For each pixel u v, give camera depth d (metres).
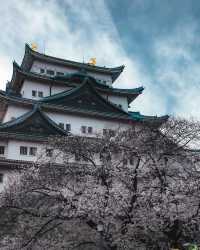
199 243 27.22
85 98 65.81
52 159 31.03
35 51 73.50
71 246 30.55
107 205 26.42
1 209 31.92
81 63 77.12
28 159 55.22
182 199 26.94
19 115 62.06
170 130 30.31
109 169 28.23
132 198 27.03
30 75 67.38
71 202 27.05
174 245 26.58
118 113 65.81
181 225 26.92
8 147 55.22
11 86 72.50
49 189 28.34
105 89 72.38
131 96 75.38
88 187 27.59
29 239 28.03
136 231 26.20
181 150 29.62
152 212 26.16
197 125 30.73
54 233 31.39
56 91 69.81
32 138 55.72
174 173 28.72
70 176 28.64
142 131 30.81
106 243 26.28
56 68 75.75
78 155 30.16
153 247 26.34
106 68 79.19
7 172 51.38
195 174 28.67
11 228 31.39
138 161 28.89
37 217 29.89
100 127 64.81
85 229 32.25
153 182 28.05
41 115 58.06
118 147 29.58
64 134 58.59
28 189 28.56
